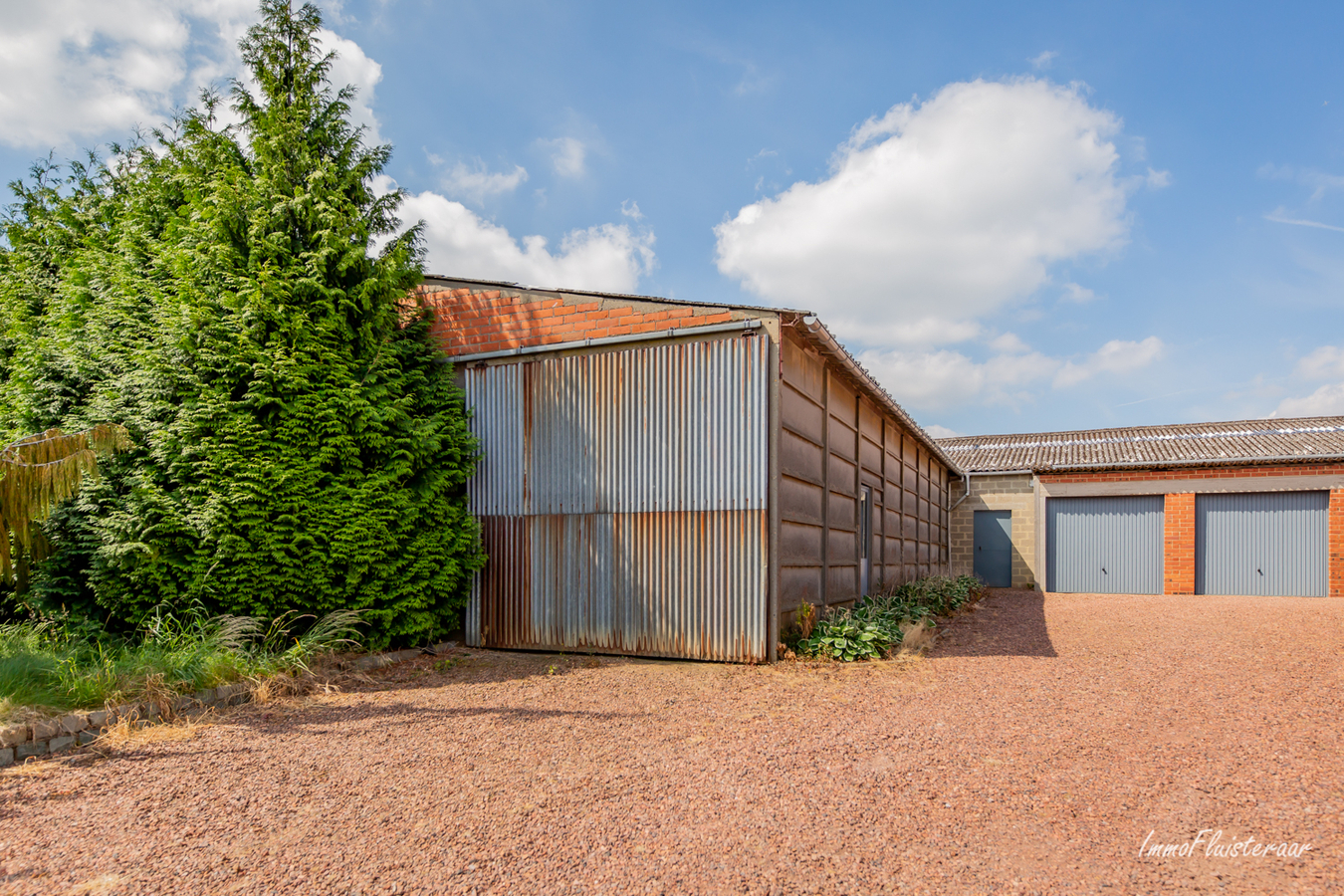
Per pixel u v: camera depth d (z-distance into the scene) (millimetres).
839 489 9680
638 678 6547
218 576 6383
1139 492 16016
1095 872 2816
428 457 7773
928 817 3361
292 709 5418
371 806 3592
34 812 3533
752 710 5391
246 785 3879
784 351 7645
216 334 6727
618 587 7695
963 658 7430
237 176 7398
